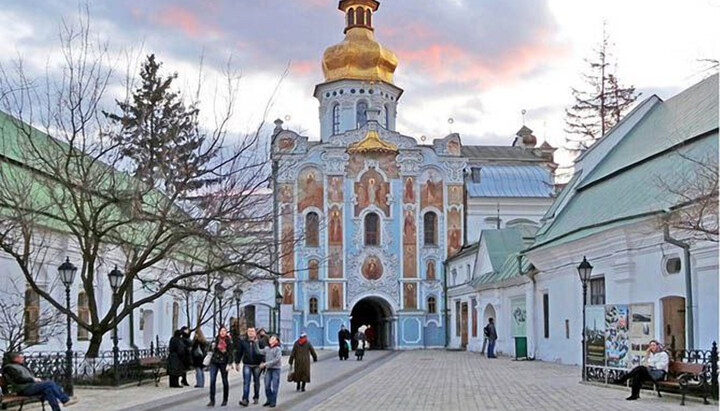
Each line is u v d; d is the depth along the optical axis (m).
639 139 36.75
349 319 61.66
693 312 24.73
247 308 63.84
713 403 19.39
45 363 24.94
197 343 26.86
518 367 34.97
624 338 23.67
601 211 32.78
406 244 62.91
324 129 70.12
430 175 63.56
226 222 26.73
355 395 23.75
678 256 25.95
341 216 62.25
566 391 23.30
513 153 81.12
